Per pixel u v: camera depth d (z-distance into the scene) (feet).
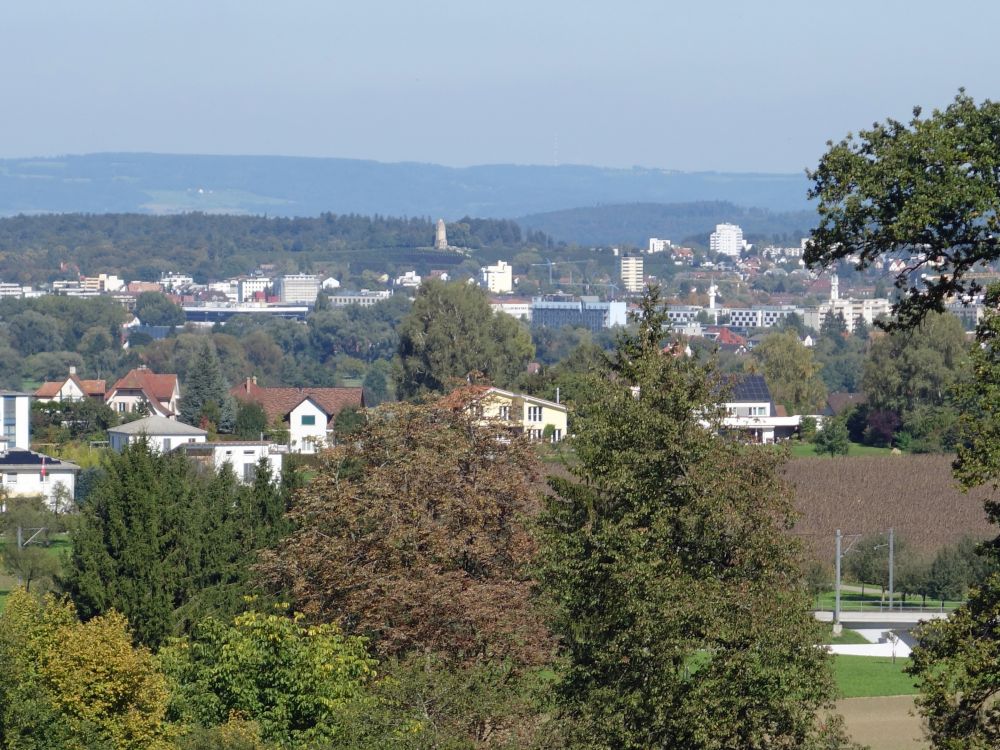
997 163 245.86
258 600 447.83
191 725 340.39
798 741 255.70
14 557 630.74
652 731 257.75
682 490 271.49
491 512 401.29
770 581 263.29
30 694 320.09
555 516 288.30
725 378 292.61
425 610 366.63
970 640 220.43
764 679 251.60
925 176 249.34
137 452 481.46
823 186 262.06
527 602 356.59
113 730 330.95
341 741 302.45
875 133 258.98
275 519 513.45
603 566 269.64
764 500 271.28
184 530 472.85
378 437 449.48
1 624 330.34
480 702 297.12
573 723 274.16
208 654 356.59
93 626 347.77
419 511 398.83
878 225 256.32
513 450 433.48
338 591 406.00
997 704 223.30
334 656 342.85
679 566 262.67
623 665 265.34
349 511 413.80
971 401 237.66
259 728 329.11
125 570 458.09
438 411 451.12
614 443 278.87
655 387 281.13
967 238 252.62
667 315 297.74
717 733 247.09
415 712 296.71
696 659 265.13
